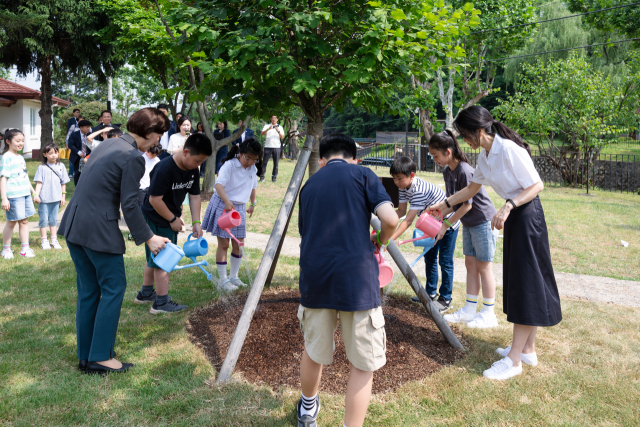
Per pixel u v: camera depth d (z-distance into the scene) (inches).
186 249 143.6
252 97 135.1
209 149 153.1
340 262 89.4
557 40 936.9
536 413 104.4
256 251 251.6
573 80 608.7
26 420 97.7
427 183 162.6
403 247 271.7
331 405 106.6
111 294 119.7
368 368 90.8
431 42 134.6
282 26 121.6
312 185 97.3
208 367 122.0
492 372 120.3
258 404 106.0
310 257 92.1
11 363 122.0
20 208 225.3
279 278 201.9
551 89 630.5
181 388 111.4
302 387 98.1
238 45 115.7
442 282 173.5
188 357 127.6
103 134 270.8
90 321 121.6
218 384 113.6
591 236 305.0
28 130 1056.2
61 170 250.4
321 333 92.3
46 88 737.6
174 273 209.9
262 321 147.3
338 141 105.0
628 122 625.3
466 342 143.1
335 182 95.0
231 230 186.4
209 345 136.0
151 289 172.6
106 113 369.4
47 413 100.7
